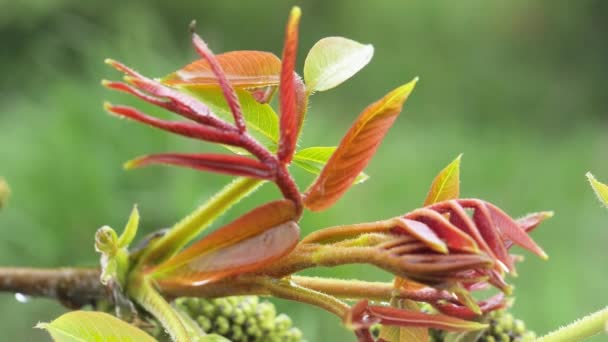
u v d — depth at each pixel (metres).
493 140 2.54
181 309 0.49
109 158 0.87
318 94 3.05
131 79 0.44
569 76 3.91
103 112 0.90
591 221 1.98
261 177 0.44
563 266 1.52
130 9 1.27
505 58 3.85
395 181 1.59
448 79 3.71
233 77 0.46
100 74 1.08
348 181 0.45
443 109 3.57
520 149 2.36
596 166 2.51
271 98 0.47
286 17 3.81
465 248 0.42
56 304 0.98
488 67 3.79
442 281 0.42
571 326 0.46
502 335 0.48
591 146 2.83
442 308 0.45
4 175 0.86
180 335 0.46
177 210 0.83
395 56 3.75
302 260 0.44
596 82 3.91
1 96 2.80
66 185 0.84
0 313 0.97
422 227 0.42
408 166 1.73
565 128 3.58
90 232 0.84
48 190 0.84
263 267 0.45
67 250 0.84
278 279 0.45
